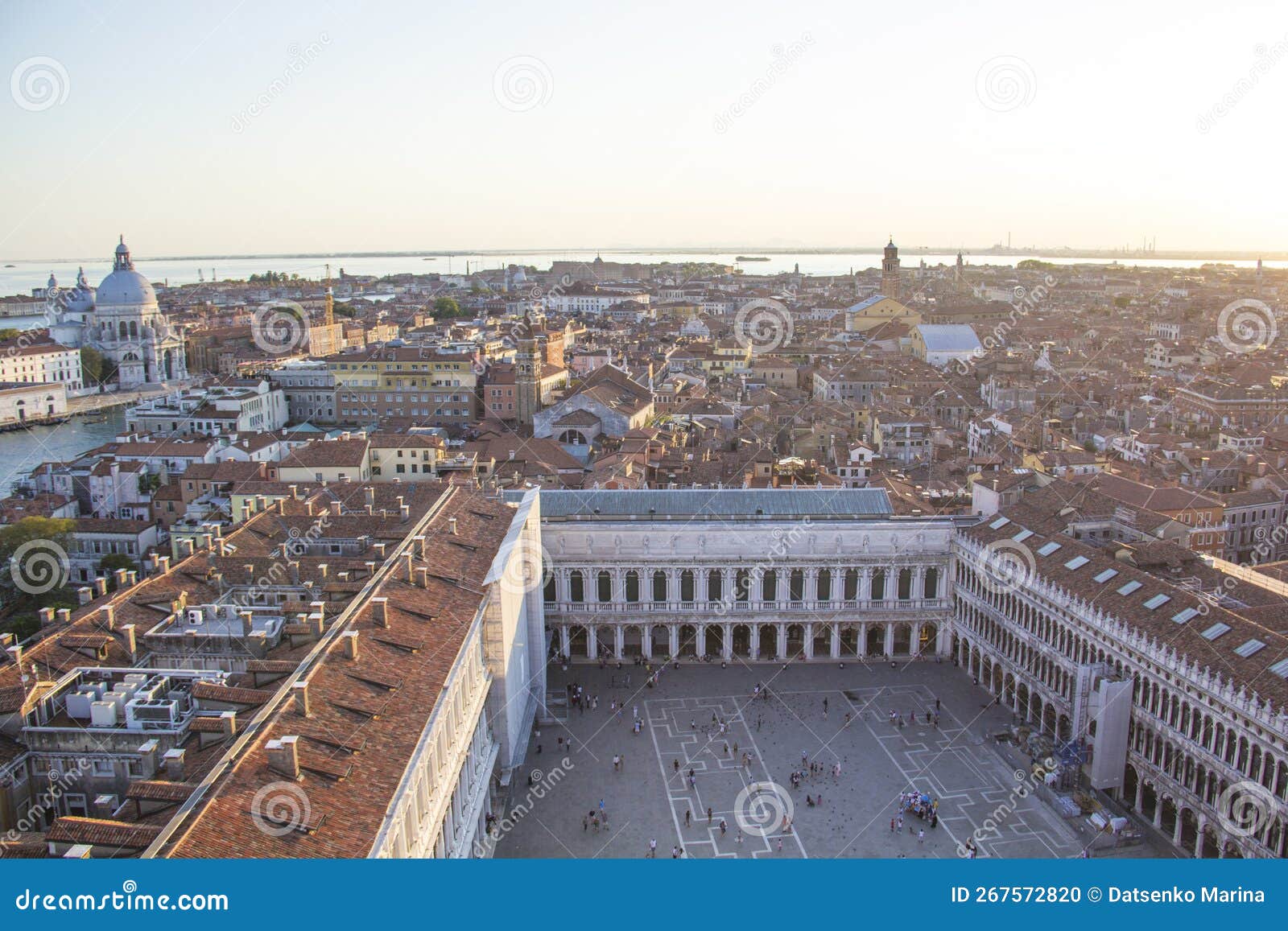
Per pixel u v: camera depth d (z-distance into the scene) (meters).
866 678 131.38
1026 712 118.69
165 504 184.88
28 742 65.88
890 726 117.75
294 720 63.78
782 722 118.88
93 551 166.38
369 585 88.44
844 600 136.50
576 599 137.25
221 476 184.75
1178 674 90.81
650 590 136.00
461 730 81.19
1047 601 112.56
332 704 67.31
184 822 52.50
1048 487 139.50
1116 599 104.06
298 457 185.00
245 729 63.12
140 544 166.38
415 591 90.19
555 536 134.50
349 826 56.78
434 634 83.44
